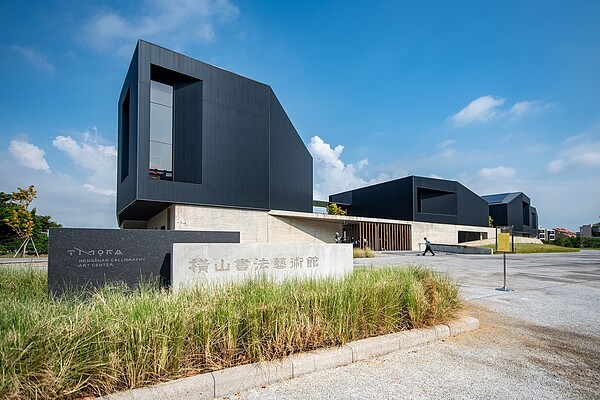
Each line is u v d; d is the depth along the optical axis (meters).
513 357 4.61
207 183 21.27
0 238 30.42
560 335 5.67
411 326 5.41
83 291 5.74
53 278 6.14
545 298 8.91
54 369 3.03
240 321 4.13
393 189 47.59
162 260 7.17
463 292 9.66
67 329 3.33
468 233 51.31
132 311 3.84
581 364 4.39
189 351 3.71
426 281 6.80
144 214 26.56
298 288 5.36
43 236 32.44
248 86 23.92
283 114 28.77
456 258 25.72
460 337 5.45
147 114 19.38
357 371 4.06
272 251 7.71
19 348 2.97
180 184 20.20
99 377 3.19
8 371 2.86
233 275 7.14
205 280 6.12
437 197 48.62
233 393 3.49
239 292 5.04
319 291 5.17
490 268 17.48
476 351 4.82
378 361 4.39
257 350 3.89
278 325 4.18
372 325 4.94
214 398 3.39
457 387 3.68
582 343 5.27
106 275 6.57
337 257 8.71
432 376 3.96
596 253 38.16
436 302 5.84
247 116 23.66
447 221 47.44
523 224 71.25
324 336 4.45
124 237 6.82
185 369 3.55
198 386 3.34
